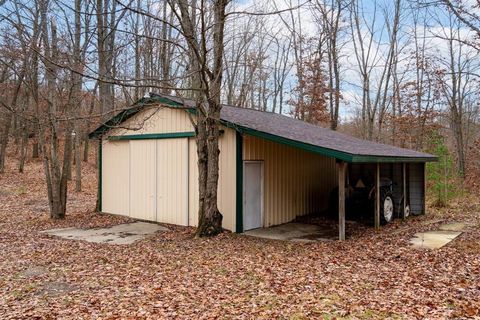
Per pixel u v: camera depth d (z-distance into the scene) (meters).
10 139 31.52
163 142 12.20
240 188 10.38
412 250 8.09
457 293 5.35
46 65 10.05
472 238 9.27
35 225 11.67
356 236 9.98
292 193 12.57
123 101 16.00
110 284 6.18
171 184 11.99
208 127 9.61
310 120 25.81
